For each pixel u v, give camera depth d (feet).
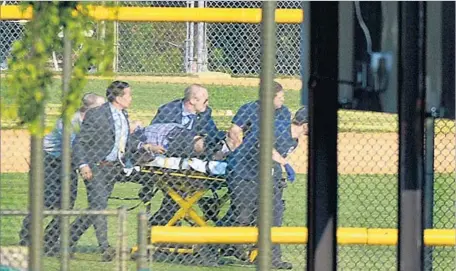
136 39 172.45
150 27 173.47
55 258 101.76
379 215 138.62
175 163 110.32
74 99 74.38
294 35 148.05
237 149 107.65
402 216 64.23
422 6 62.80
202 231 97.25
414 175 63.87
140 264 77.30
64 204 93.35
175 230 96.89
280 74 167.32
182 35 178.29
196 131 110.32
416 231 64.23
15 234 112.37
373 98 63.82
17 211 76.43
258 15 100.94
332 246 65.31
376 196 148.05
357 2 63.77
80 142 105.70
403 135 63.67
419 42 62.90
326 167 65.10
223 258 105.40
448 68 63.16
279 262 109.81
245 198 107.65
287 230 97.81
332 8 64.03
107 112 106.63
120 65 170.50
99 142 106.42
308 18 64.44
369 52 63.77
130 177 108.78
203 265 104.99
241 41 145.89
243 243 97.96
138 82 179.42
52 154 99.86
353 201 148.56
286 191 153.07
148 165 110.01
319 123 64.85
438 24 62.85
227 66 173.88
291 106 164.45
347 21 63.98
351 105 64.28
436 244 94.38
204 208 111.45
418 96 63.36
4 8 100.01
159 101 190.39
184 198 111.24
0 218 110.63
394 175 157.38
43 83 71.15
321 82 64.54
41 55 70.90
